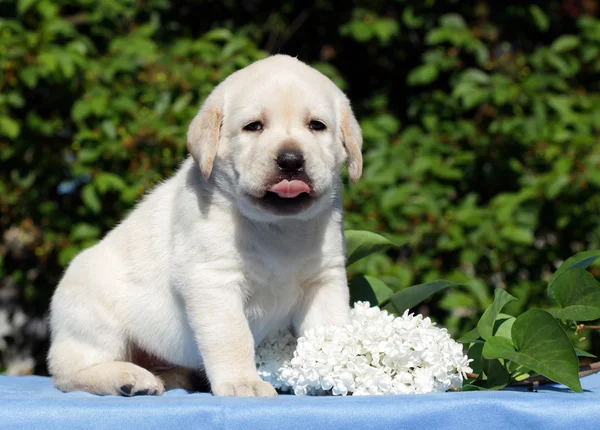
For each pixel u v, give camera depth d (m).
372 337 3.25
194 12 7.44
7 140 6.27
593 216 6.36
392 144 6.61
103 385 3.57
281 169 3.31
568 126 6.56
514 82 6.65
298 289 3.65
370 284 4.30
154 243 3.77
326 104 3.57
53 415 2.59
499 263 6.46
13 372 7.00
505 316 3.62
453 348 3.29
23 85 6.05
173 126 6.25
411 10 6.88
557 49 6.61
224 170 3.52
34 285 6.66
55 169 6.40
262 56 6.59
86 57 6.34
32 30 6.19
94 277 3.87
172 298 3.72
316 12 7.53
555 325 3.07
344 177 6.35
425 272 6.30
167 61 6.42
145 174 6.23
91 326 3.84
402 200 6.07
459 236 6.10
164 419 2.58
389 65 7.45
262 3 7.56
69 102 6.32
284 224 3.49
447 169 6.27
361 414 2.57
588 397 2.68
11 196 6.38
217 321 3.41
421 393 3.04
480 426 2.56
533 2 7.04
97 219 6.43
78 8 6.57
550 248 6.56
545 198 6.25
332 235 3.61
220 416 2.58
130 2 6.55
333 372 3.22
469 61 7.00
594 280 3.30
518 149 6.58
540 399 2.59
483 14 6.84
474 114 6.89
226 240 3.44
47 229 6.38
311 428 2.57
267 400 2.71
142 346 3.88
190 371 3.97
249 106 3.48
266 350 3.72
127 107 6.14
